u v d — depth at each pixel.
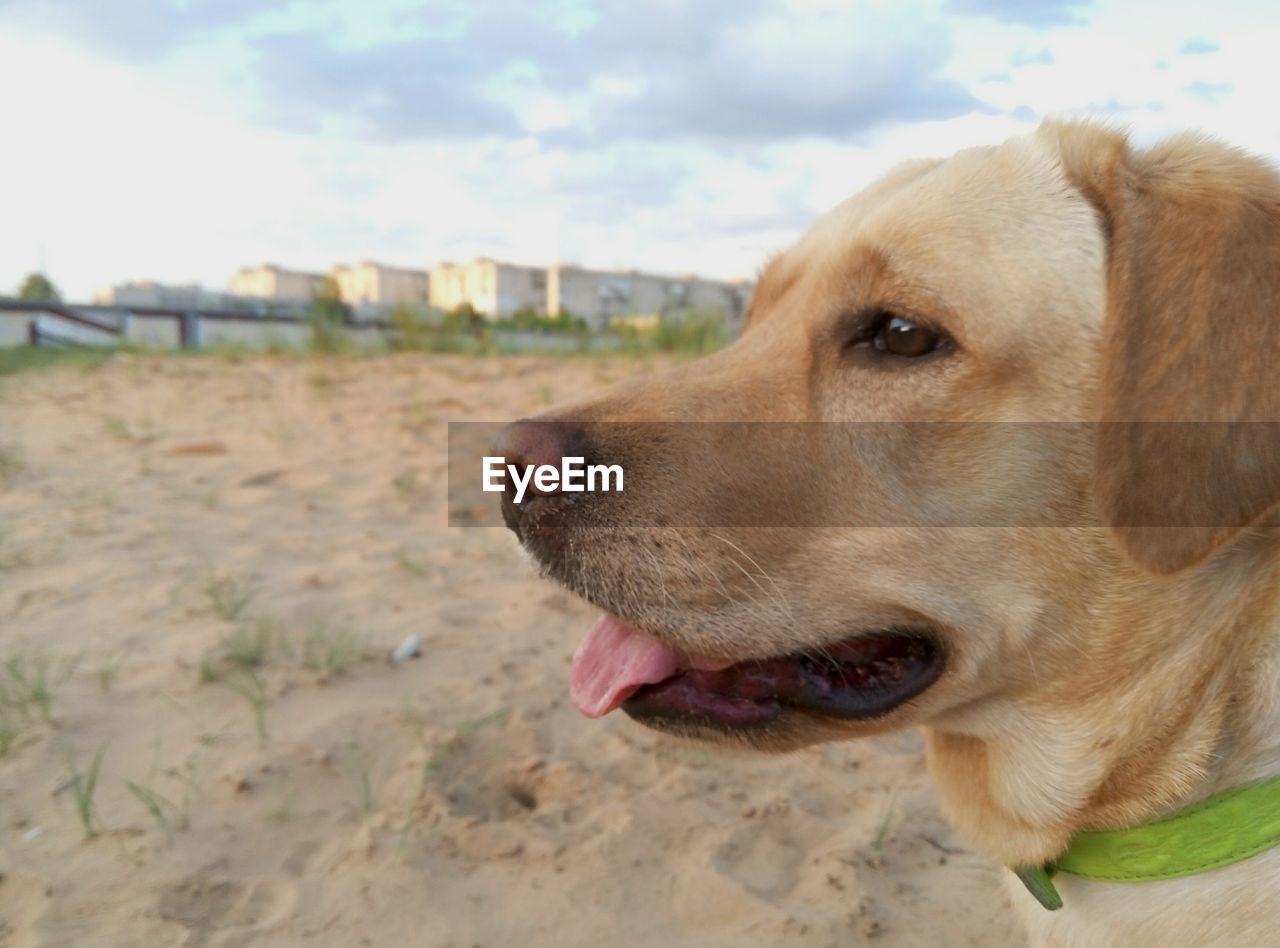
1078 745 0.30
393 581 0.73
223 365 1.88
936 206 0.30
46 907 0.37
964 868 0.42
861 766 0.51
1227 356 0.26
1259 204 0.27
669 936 0.38
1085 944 0.30
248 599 0.67
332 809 0.44
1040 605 0.29
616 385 0.33
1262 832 0.27
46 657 0.58
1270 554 0.28
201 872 0.39
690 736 0.32
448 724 0.52
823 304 0.31
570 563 0.30
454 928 0.37
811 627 0.30
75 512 0.90
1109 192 0.29
